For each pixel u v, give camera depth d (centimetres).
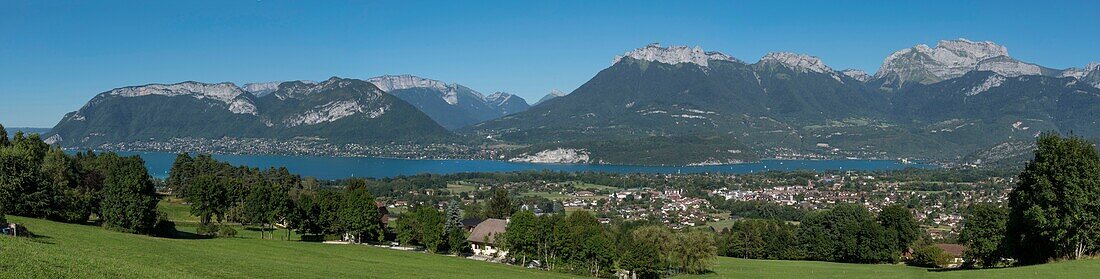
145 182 8544
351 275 6262
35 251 4741
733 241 13562
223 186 10831
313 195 13375
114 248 6197
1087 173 6431
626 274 9181
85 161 14762
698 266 9675
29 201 8475
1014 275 5972
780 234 13100
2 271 4003
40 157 12281
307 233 11512
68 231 7156
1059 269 6050
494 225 11806
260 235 10969
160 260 5822
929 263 10644
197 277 5100
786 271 9538
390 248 10538
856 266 10494
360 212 11056
